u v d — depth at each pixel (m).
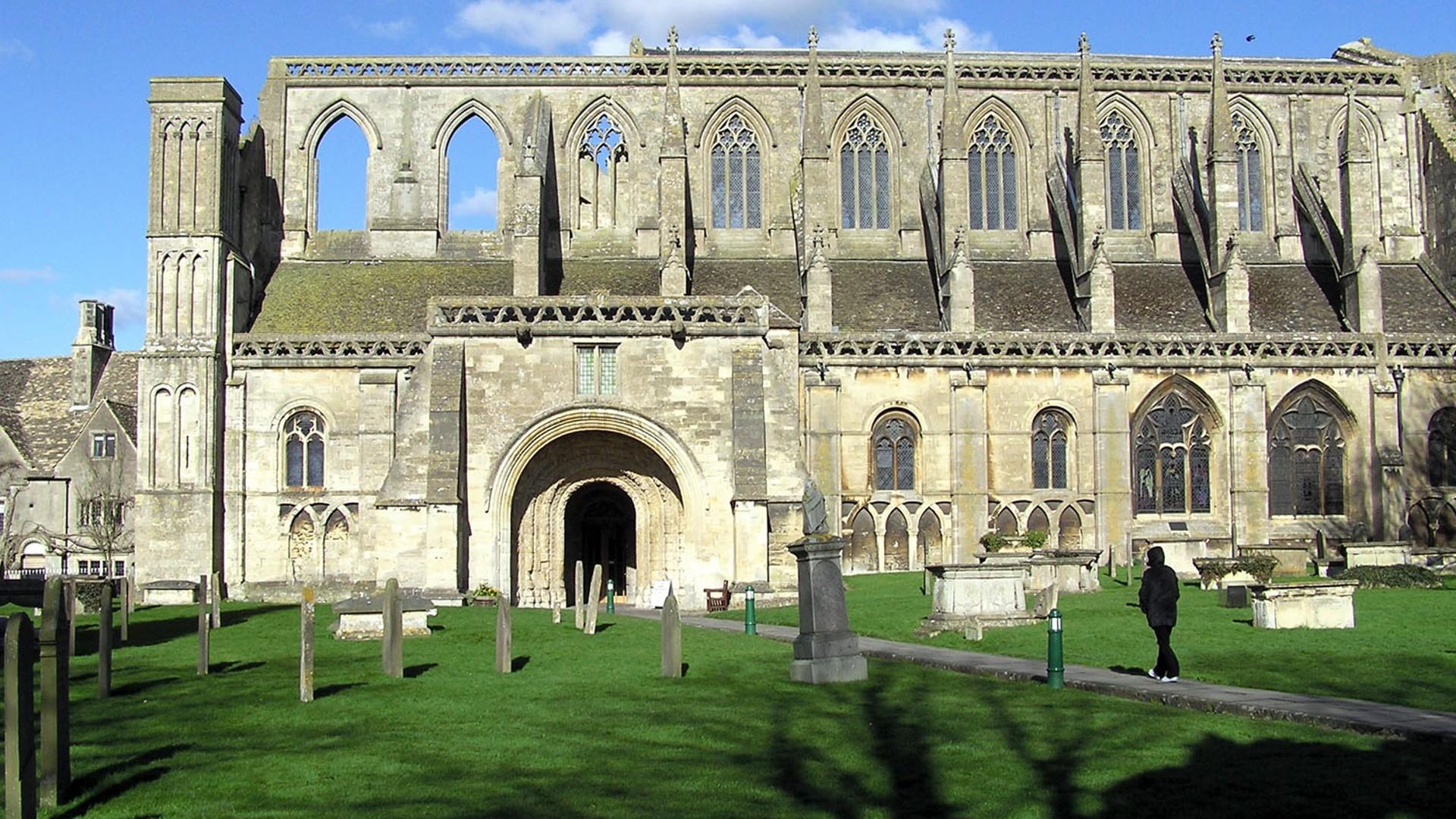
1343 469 77.19
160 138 74.19
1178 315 80.00
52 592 18.91
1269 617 39.53
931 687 29.58
